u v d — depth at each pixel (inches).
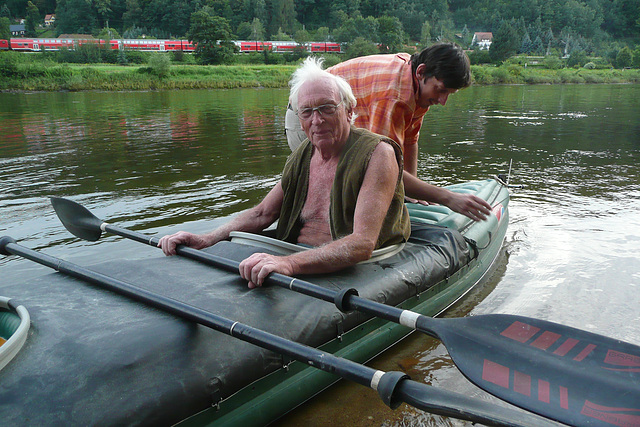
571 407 62.3
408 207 152.4
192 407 71.3
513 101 986.1
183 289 90.6
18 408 62.5
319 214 114.1
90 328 76.6
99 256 149.4
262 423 81.2
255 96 1197.7
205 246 114.3
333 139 105.2
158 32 5679.1
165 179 260.7
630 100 1018.7
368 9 6343.5
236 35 5027.1
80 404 64.0
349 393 94.7
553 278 141.1
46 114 674.2
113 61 2817.4
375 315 78.4
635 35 6609.3
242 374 77.8
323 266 96.4
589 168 297.7
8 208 201.9
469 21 6688.0
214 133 462.6
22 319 76.0
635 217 195.2
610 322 116.0
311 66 105.3
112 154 342.0
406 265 112.4
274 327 84.9
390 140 104.6
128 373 69.1
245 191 233.8
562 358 68.7
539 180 263.1
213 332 79.7
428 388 61.9
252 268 90.2
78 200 215.3
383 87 131.1
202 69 2086.6
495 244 157.1
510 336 73.0
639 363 64.9
